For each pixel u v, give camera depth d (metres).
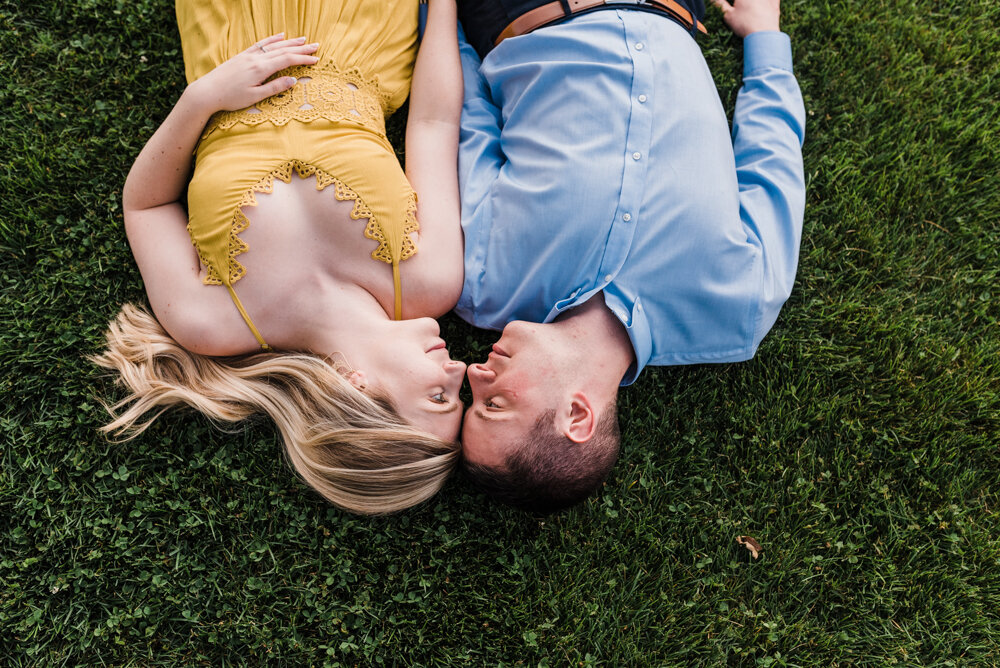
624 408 2.54
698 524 2.51
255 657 2.33
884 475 2.54
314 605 2.34
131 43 2.52
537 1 2.23
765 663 2.41
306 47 2.07
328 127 2.03
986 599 2.48
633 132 2.05
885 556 2.50
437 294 2.08
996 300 2.66
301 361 2.02
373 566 2.39
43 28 2.51
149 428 2.37
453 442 2.04
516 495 2.00
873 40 2.75
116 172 2.46
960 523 2.51
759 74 2.49
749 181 2.34
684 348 2.22
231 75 2.01
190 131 2.04
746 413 2.55
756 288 2.12
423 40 2.31
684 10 2.29
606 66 2.11
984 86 2.75
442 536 2.41
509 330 2.02
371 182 1.99
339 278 2.03
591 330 2.04
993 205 2.70
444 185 2.18
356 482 2.00
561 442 1.94
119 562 2.32
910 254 2.67
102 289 2.42
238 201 1.94
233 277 1.97
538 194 2.04
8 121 2.45
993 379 2.61
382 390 1.96
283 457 2.35
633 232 2.02
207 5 2.16
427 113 2.26
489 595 2.41
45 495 2.32
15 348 2.36
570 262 2.05
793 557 2.48
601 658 2.40
